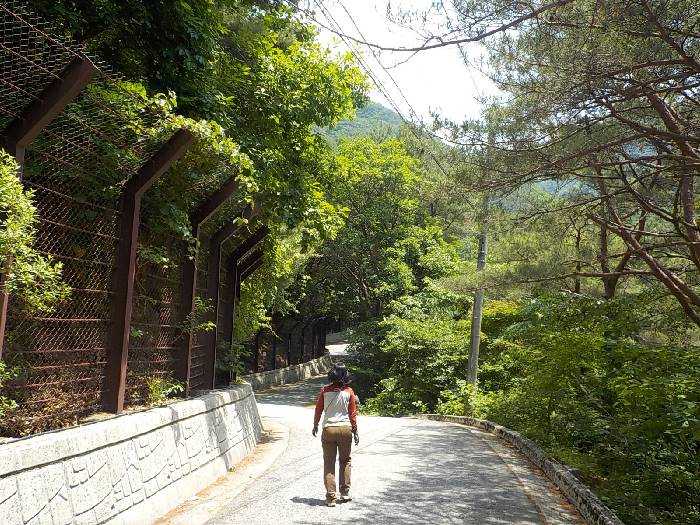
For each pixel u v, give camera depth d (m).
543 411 13.56
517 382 18.56
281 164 12.39
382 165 39.03
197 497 7.23
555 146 9.09
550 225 11.54
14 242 4.18
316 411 7.35
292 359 49.41
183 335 8.92
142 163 6.70
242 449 10.16
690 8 7.14
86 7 8.80
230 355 12.60
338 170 15.28
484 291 12.59
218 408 9.15
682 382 9.86
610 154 9.74
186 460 7.36
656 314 13.57
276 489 7.78
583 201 11.03
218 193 9.08
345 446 7.23
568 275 11.69
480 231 11.45
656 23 7.16
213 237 11.24
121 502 5.48
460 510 7.05
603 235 13.08
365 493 7.71
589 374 13.04
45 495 4.32
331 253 38.09
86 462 4.97
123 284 6.62
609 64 7.68
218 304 11.48
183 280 9.08
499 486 8.61
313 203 12.19
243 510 6.64
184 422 7.50
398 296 35.38
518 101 9.02
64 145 5.69
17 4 5.43
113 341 6.54
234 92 11.81
